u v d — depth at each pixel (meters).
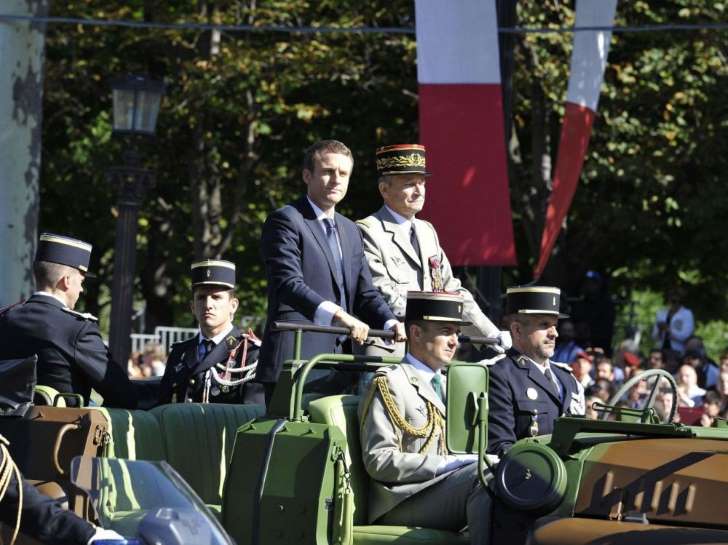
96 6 74.31
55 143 85.25
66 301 23.69
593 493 16.45
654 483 16.16
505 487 17.02
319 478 18.86
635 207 78.94
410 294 21.19
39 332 23.08
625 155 75.38
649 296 103.50
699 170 78.56
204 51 73.31
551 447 17.20
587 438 17.80
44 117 82.88
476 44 36.16
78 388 23.45
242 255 87.94
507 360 23.23
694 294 89.94
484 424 17.86
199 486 23.48
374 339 23.70
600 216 78.19
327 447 18.97
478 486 19.41
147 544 14.75
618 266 87.06
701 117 75.88
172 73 76.19
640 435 17.64
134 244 47.19
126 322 46.94
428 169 36.12
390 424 20.52
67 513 15.55
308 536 18.78
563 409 23.14
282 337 23.06
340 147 23.42
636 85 73.69
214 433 23.91
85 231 87.75
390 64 77.44
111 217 86.25
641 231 80.38
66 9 73.94
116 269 47.03
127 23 42.91
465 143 36.09
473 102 36.06
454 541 19.53
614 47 75.69
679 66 73.50
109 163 81.06
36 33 43.12
